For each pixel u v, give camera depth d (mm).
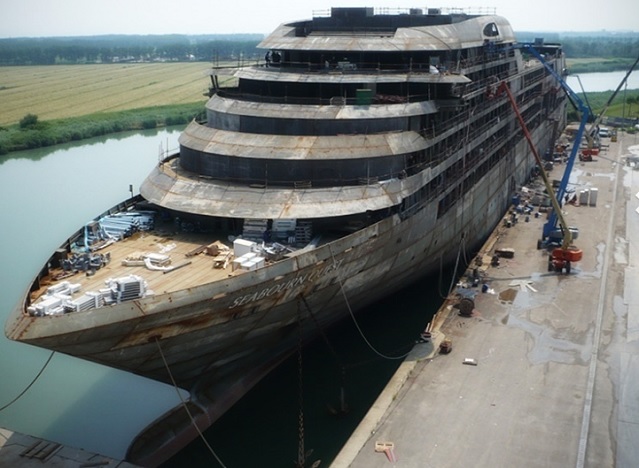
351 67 46062
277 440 35375
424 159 45062
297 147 39281
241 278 30812
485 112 57094
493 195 63188
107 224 38906
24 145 121375
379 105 42281
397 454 31594
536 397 35938
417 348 41031
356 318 43656
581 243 60281
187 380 34375
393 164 41219
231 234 38156
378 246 38500
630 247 59344
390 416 34406
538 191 76875
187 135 43312
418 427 33531
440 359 39812
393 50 44938
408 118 43438
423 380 37594
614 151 103000
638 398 35844
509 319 44844
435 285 52531
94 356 28531
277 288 32594
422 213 43406
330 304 38000
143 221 39188
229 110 42875
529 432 33031
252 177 39688
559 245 58344
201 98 181125
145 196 40906
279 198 37562
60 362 44906
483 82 56562
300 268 33094
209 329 31359
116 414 38188
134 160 110625
